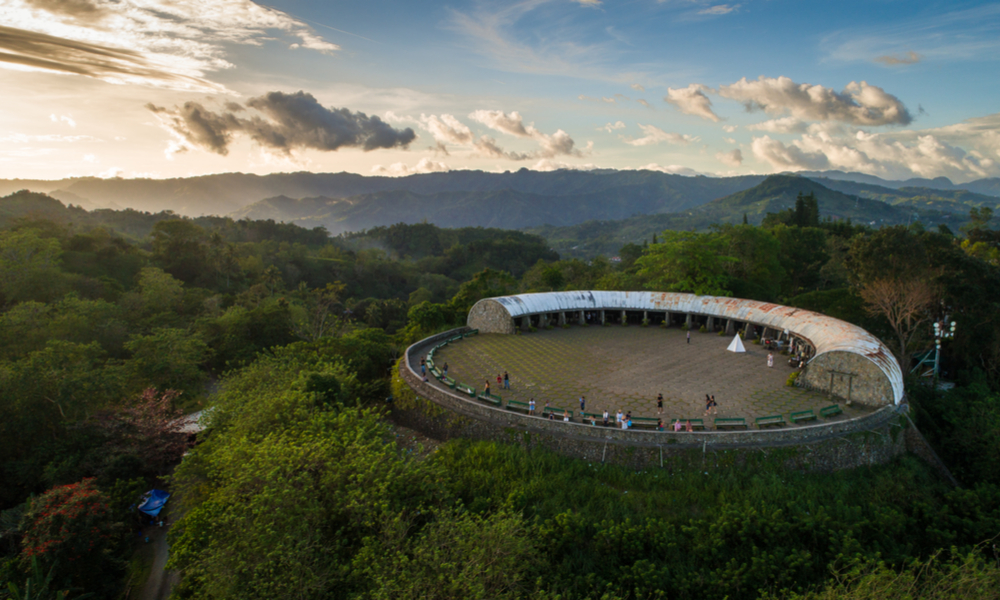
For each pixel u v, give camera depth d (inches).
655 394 1764.3
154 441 1651.1
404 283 7534.5
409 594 818.2
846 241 4124.0
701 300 2694.4
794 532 1138.7
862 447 1481.3
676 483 1353.3
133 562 1322.6
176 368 2154.3
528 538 1092.5
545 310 2711.6
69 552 1136.2
